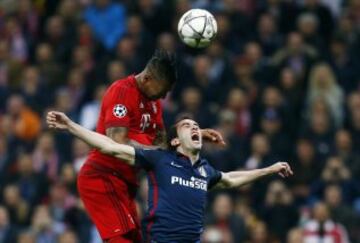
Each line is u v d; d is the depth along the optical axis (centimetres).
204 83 5881
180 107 5675
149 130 3228
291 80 5844
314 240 4972
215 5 6412
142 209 5050
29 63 6569
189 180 3136
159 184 3119
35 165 5641
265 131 5578
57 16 6575
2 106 6178
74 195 5381
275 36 6247
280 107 5706
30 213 5478
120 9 6462
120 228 3194
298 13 6362
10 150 5812
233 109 5662
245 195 5353
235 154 5400
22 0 6750
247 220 5153
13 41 6606
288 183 5406
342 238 4988
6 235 5312
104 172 3209
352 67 6122
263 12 6366
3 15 6812
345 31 6269
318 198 5309
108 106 3173
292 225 5206
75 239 5128
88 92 6053
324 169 5372
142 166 3123
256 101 5741
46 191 5550
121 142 3142
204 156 5319
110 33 6425
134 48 6116
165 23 6406
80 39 6394
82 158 5475
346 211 5119
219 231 5028
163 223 3098
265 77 5947
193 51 6103
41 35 6681
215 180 3234
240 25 6238
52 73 6294
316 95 5756
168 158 3136
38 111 6044
